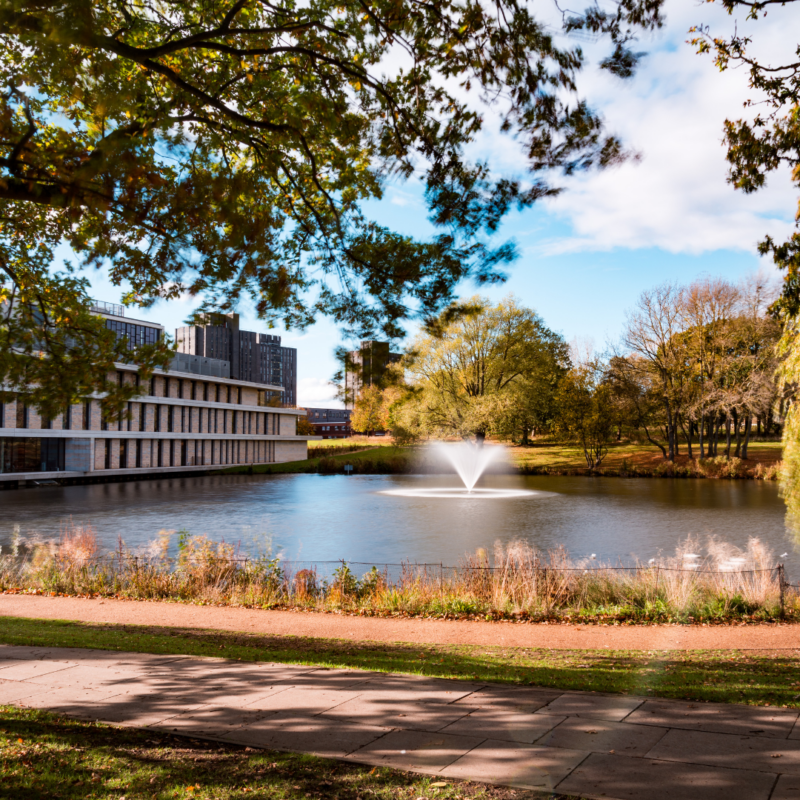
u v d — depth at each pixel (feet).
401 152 25.29
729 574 50.34
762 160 29.78
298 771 15.46
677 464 211.00
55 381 29.25
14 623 39.17
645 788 14.23
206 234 23.49
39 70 19.06
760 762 15.62
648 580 49.62
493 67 22.17
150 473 244.42
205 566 56.03
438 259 24.88
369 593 51.29
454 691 22.39
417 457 264.93
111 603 49.32
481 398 211.61
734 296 196.13
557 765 15.62
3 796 14.23
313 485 199.62
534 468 232.12
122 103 19.45
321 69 24.70
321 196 28.60
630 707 20.39
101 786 14.75
